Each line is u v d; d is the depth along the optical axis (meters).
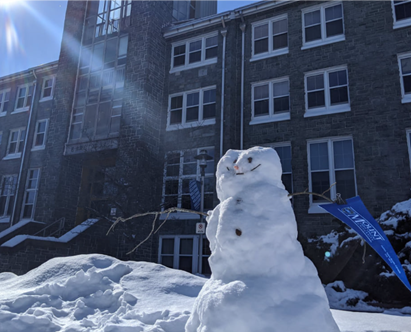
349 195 14.39
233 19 18.58
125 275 6.84
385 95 14.47
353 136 14.66
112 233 16.69
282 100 16.89
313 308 3.30
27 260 14.72
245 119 17.19
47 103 23.17
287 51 17.11
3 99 25.94
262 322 3.12
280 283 3.42
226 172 4.25
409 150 13.67
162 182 17.89
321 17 16.78
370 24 15.45
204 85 18.70
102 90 20.42
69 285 6.06
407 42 14.57
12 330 4.38
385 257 3.55
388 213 12.11
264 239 3.58
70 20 22.75
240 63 18.19
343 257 11.31
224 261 3.69
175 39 20.33
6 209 22.33
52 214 19.19
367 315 6.35
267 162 4.09
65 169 20.20
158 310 4.95
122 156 17.75
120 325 4.14
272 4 17.69
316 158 15.39
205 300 3.44
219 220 3.85
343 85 15.64
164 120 19.17
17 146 23.88
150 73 18.97
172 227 17.02
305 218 14.63
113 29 21.20
